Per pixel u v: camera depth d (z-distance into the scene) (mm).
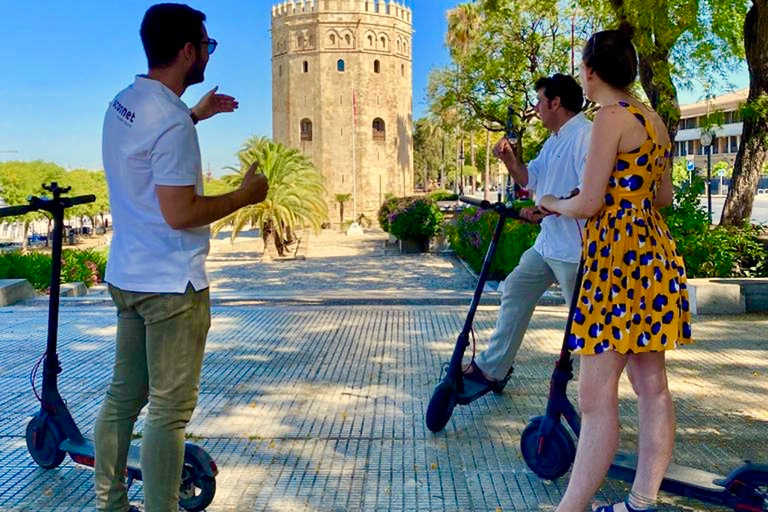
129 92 2887
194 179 2838
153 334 2906
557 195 4336
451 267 22250
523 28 24047
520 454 4070
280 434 4398
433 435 4375
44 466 3857
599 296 2953
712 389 5223
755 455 3988
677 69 11414
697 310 8281
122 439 3117
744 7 11250
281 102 64062
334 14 61281
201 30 2949
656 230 2957
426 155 93688
